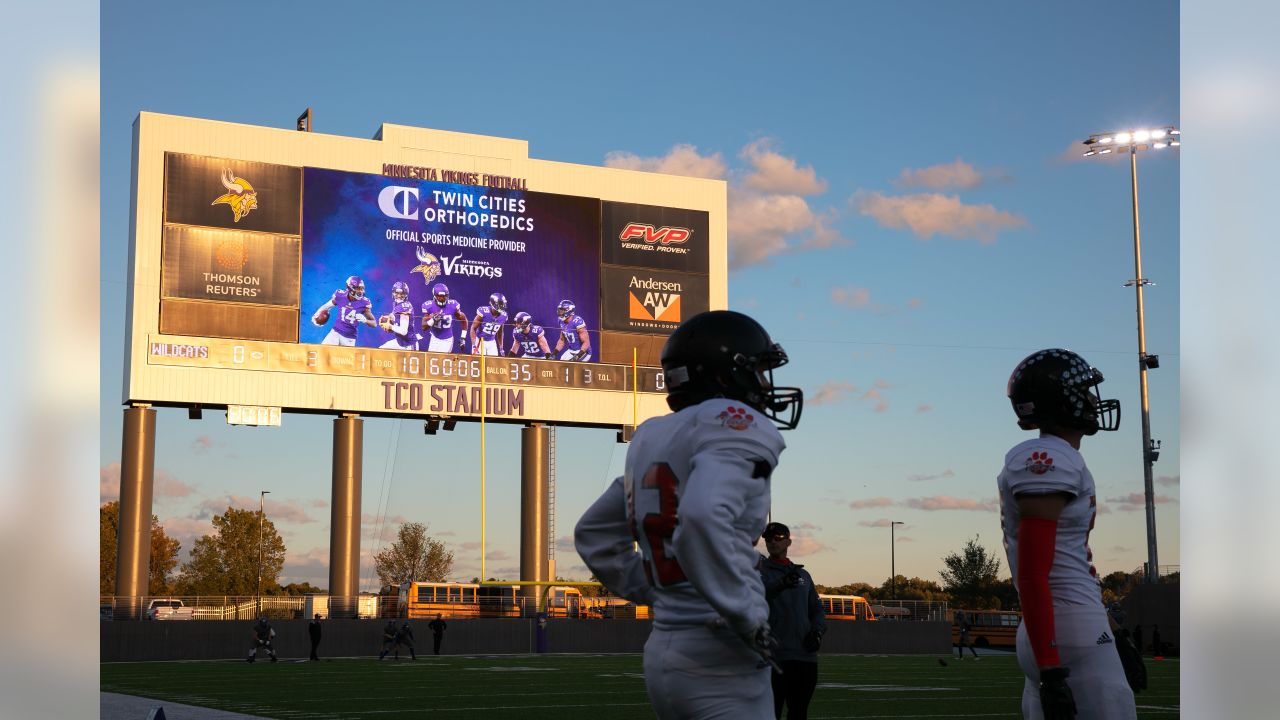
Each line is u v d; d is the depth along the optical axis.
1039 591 3.53
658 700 2.98
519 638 35.47
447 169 38.25
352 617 36.09
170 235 34.91
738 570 2.79
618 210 39.78
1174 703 13.91
